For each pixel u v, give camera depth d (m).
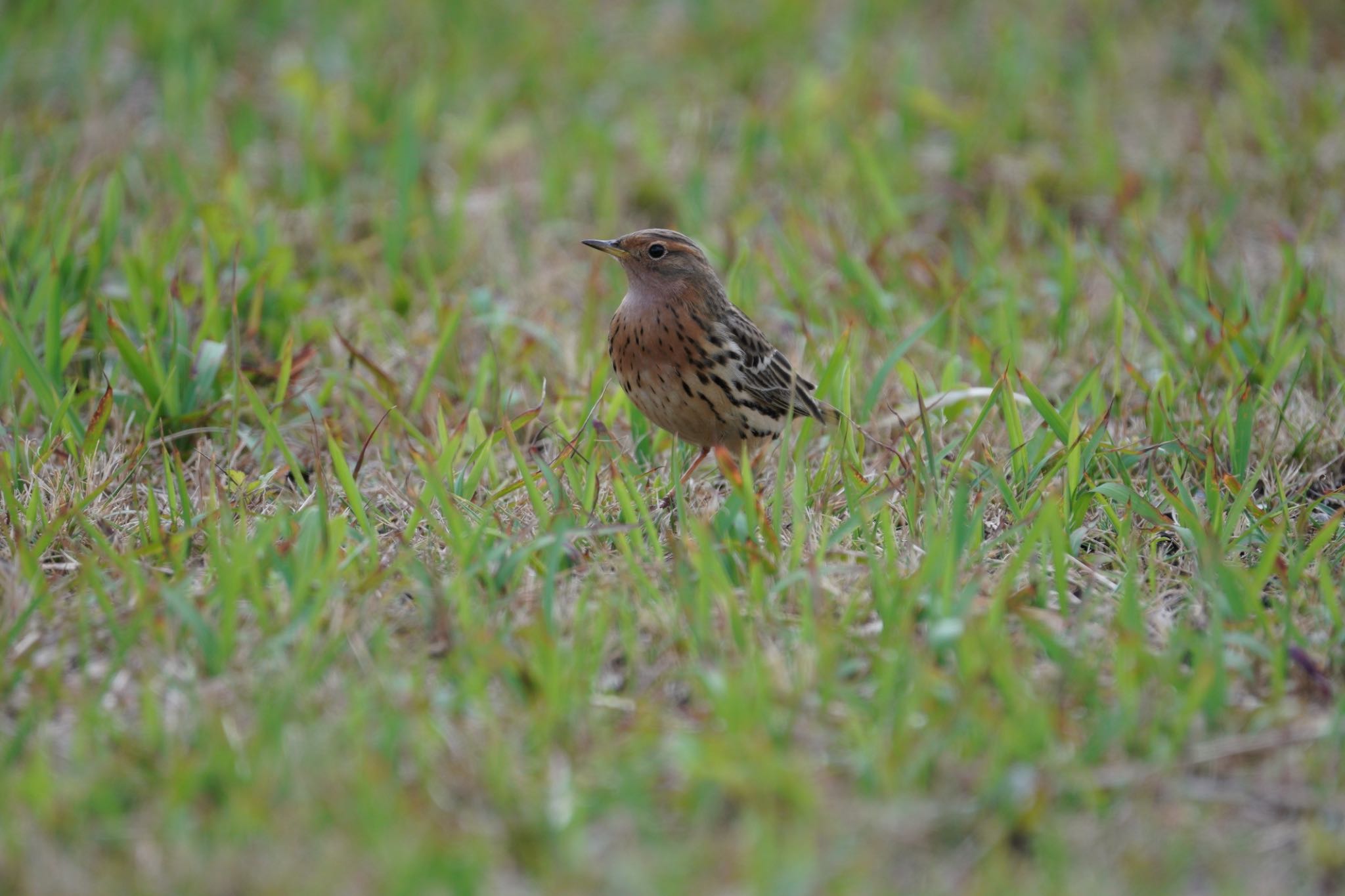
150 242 14.00
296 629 8.54
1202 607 9.35
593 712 8.05
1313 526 10.70
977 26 22.12
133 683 8.38
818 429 12.38
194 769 7.28
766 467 11.77
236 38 20.94
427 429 12.20
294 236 15.73
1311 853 7.02
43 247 13.59
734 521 9.75
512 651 8.55
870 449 11.96
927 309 14.29
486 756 7.48
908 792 7.30
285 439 12.00
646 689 8.40
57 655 8.45
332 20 21.14
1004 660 7.97
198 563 9.79
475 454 10.91
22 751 7.66
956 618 8.57
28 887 6.66
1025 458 10.96
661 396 11.51
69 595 9.22
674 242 11.21
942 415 11.98
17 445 10.89
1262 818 7.34
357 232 16.28
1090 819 7.21
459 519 9.47
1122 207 15.94
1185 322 13.74
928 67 20.64
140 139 17.88
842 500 10.80
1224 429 11.66
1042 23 21.69
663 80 20.38
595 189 17.19
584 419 11.18
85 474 10.73
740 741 7.45
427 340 13.57
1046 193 17.03
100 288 13.87
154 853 6.82
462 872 6.69
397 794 7.18
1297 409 12.20
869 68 19.92
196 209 14.90
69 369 12.95
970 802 7.28
